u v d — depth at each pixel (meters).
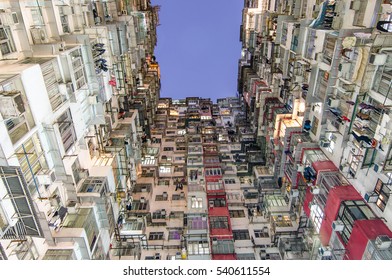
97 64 18.61
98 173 18.94
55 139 12.73
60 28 16.59
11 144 9.80
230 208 31.06
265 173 32.72
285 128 25.20
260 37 36.84
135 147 30.78
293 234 25.17
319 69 19.89
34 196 12.20
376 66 13.62
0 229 10.33
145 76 45.62
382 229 13.93
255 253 25.69
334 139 19.66
